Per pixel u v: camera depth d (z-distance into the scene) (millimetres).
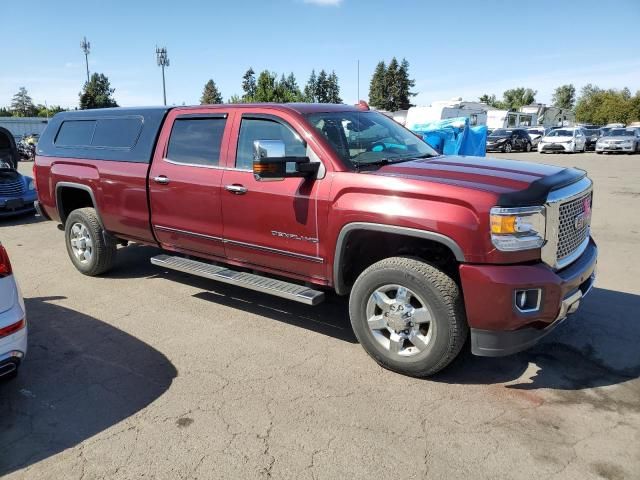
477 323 3299
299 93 39406
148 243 5469
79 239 6078
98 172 5574
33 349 4211
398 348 3666
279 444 2947
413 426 3096
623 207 10430
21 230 9219
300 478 2670
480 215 3180
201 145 4734
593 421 3125
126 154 5340
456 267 3582
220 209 4516
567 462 2758
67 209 6395
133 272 6301
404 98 92688
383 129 4641
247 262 4574
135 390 3564
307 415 3227
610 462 2754
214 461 2814
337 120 4324
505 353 3328
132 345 4270
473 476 2662
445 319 3389
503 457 2805
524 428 3062
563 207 3416
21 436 3074
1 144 11250
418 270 3455
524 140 32469
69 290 5656
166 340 4359
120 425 3162
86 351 4168
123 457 2863
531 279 3184
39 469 2783
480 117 34250
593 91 93375
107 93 60562
